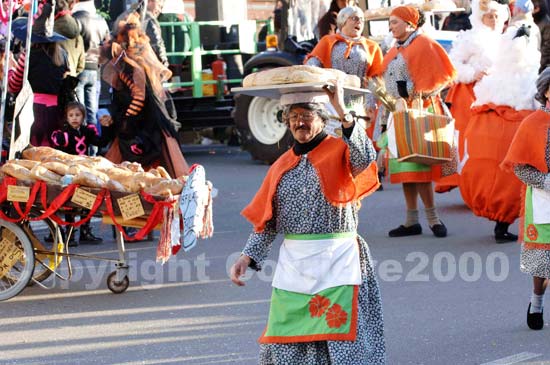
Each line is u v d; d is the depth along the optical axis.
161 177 14.08
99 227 18.98
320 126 8.87
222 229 18.53
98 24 21.23
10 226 13.65
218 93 29.02
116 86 17.61
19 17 18.27
